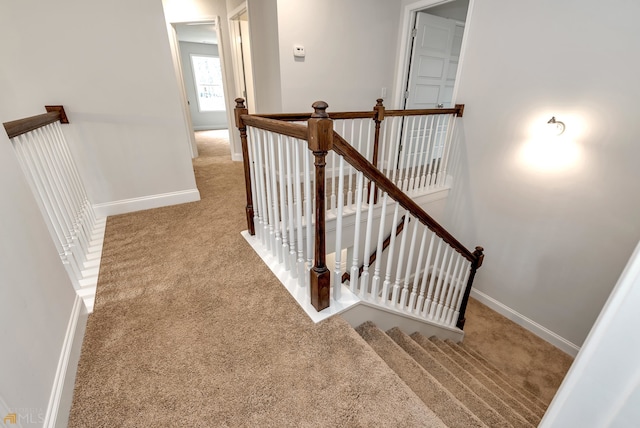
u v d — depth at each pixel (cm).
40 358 96
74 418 103
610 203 230
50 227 156
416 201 334
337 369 124
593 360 35
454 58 438
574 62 231
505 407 176
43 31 205
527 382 253
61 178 189
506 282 318
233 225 247
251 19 345
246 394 113
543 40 246
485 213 325
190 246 214
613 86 214
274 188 175
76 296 140
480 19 288
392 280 349
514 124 281
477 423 128
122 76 236
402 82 382
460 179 343
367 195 288
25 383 85
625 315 31
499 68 282
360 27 335
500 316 325
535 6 246
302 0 291
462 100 321
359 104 367
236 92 446
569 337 276
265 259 198
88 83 226
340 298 165
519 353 280
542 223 277
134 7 225
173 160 278
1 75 203
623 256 230
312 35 307
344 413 108
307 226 152
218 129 914
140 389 113
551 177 262
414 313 217
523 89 268
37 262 108
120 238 224
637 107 206
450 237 199
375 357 130
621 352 32
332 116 243
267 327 144
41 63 210
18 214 102
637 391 31
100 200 256
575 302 266
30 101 214
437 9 404
